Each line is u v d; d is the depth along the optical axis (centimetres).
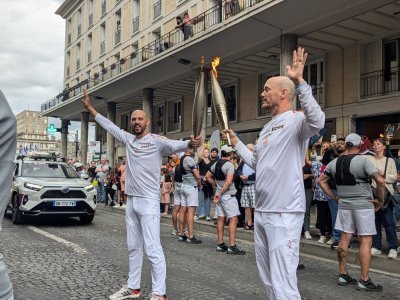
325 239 861
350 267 736
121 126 3631
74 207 1133
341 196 605
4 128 189
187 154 939
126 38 3170
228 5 1773
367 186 589
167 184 1391
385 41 1614
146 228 496
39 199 1105
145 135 514
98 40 3728
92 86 3098
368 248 588
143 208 500
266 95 355
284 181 338
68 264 687
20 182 1146
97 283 580
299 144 343
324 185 632
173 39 2367
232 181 820
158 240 502
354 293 575
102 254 771
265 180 344
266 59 1950
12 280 586
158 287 489
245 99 2230
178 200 1036
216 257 785
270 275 347
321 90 1845
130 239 515
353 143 591
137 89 2716
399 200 786
